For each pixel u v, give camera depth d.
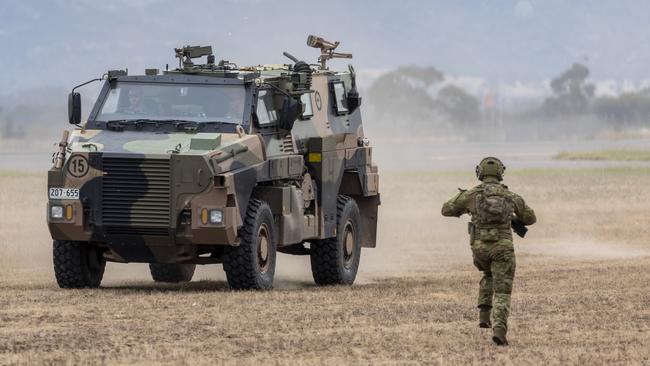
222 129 47.53
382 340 34.62
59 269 47.50
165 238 45.28
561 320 38.88
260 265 47.59
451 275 58.47
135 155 45.12
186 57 51.31
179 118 48.00
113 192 45.38
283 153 49.88
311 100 53.34
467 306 41.81
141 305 41.16
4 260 64.25
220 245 47.62
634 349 33.53
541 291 47.81
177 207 45.00
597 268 59.31
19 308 40.38
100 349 32.75
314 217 51.97
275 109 50.06
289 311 40.12
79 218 45.50
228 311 39.97
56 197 45.72
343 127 56.00
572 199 117.12
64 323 37.19
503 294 34.22
